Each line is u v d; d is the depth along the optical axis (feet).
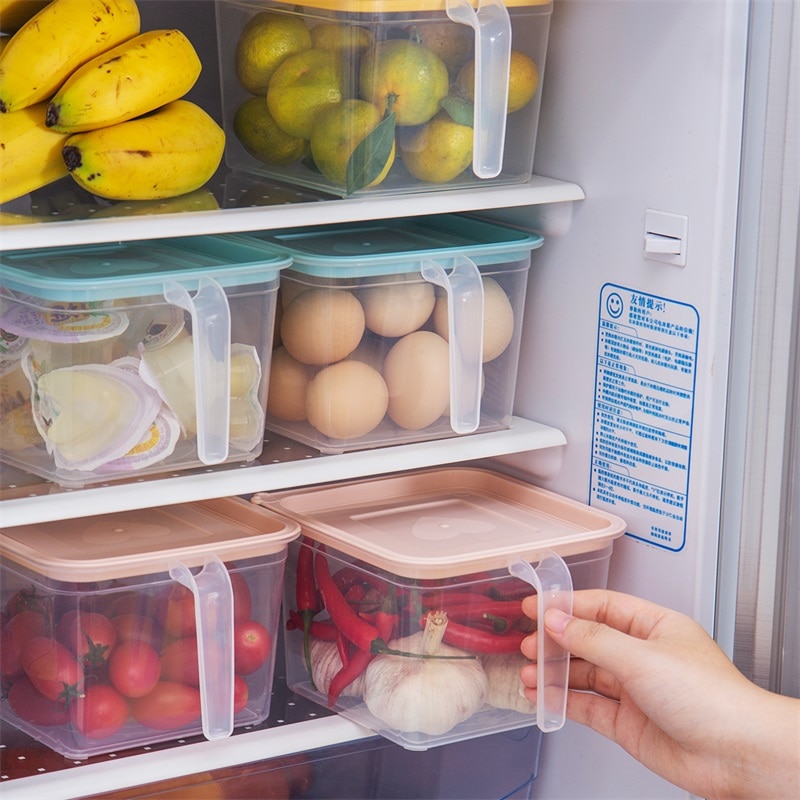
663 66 3.54
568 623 3.51
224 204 3.41
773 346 3.45
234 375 3.45
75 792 3.30
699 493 3.61
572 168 3.89
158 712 3.47
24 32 3.23
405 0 3.36
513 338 3.89
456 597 3.53
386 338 3.65
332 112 3.46
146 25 4.16
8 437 3.36
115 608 3.36
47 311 3.18
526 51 3.63
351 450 3.68
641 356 3.74
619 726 3.77
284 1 3.53
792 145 3.32
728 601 3.67
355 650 3.66
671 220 3.57
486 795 4.12
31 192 3.53
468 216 4.25
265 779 3.79
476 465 4.42
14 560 3.40
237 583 3.54
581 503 4.00
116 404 3.29
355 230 4.04
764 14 3.32
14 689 3.52
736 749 3.33
